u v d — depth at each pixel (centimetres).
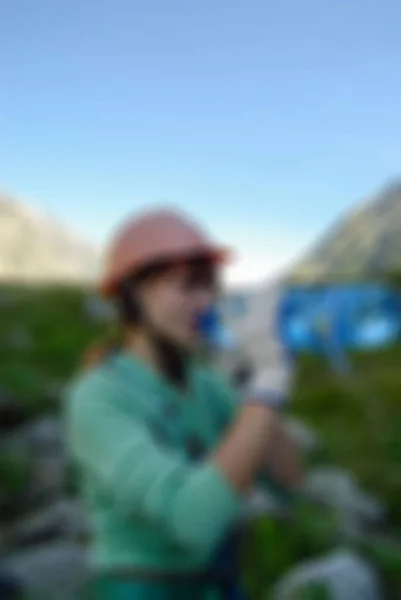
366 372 1706
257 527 562
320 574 516
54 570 552
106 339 178
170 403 172
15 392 1229
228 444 153
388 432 1230
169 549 167
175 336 165
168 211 169
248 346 148
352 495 806
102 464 161
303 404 1438
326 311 132
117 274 168
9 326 2895
